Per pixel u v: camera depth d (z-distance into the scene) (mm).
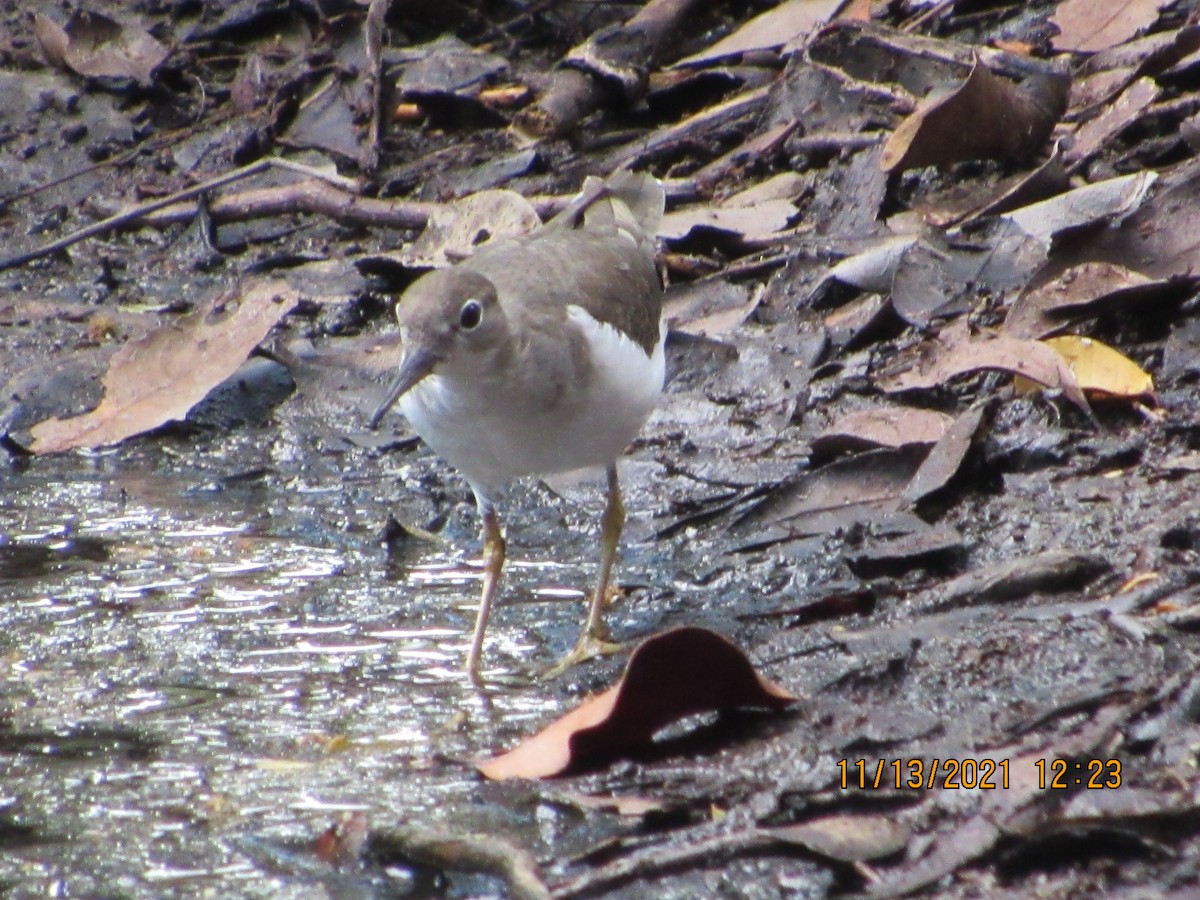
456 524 11805
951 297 12805
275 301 13742
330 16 17609
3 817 8320
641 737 8367
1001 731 7977
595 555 11148
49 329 14867
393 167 16578
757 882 7211
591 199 12328
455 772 8477
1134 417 11227
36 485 12617
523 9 18188
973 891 6977
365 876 7672
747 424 12211
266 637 10219
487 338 9273
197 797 8422
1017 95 14234
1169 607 8891
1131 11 15234
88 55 18438
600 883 7266
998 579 9469
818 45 15883
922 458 10883
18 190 17312
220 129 17578
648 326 10516
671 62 17016
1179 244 11953
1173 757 7520
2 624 10453
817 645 9211
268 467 12797
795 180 14820
